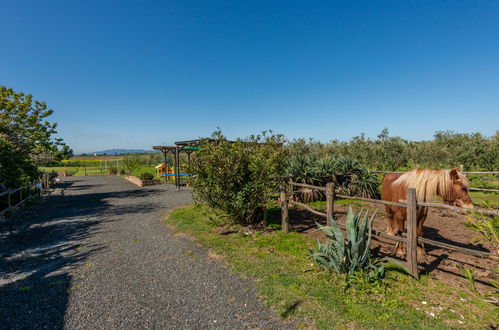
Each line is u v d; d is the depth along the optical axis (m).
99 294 3.33
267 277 3.67
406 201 3.61
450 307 2.81
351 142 20.27
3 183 9.43
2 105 12.21
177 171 16.53
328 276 3.58
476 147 14.52
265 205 5.98
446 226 6.16
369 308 2.82
